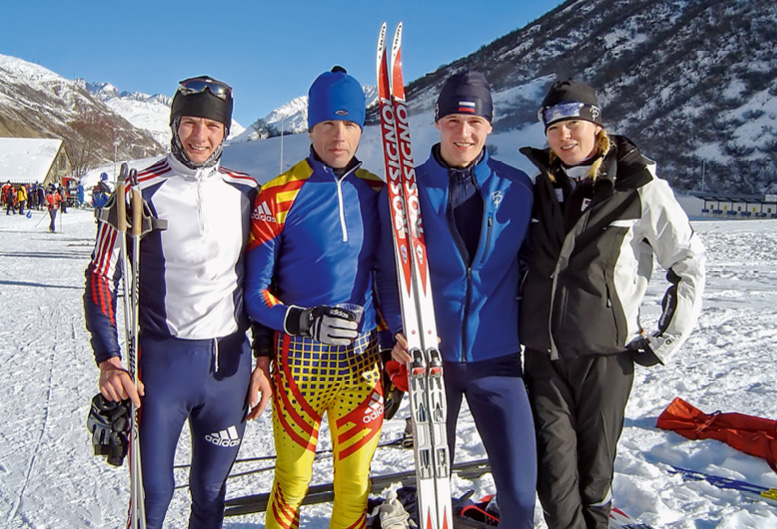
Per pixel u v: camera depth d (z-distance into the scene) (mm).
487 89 2346
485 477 3236
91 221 26422
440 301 2350
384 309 2395
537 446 2322
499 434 2254
